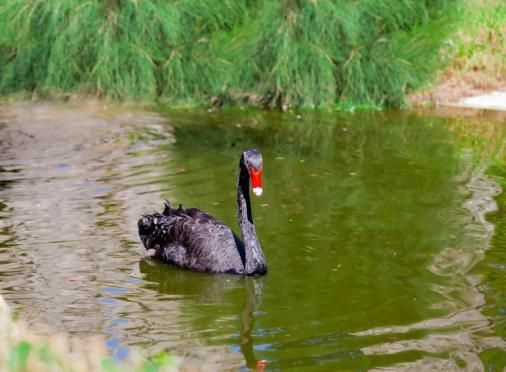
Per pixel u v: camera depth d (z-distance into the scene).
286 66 17.30
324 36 17.78
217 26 18.81
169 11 17.98
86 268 8.73
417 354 6.81
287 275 8.59
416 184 11.80
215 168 12.65
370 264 8.85
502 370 6.56
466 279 8.44
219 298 8.03
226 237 8.95
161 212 10.45
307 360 6.72
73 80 18.05
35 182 11.77
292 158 13.32
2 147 13.89
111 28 17.64
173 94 18.08
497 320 7.47
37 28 18.12
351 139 14.73
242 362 6.68
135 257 9.12
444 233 9.77
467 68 18.81
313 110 17.52
